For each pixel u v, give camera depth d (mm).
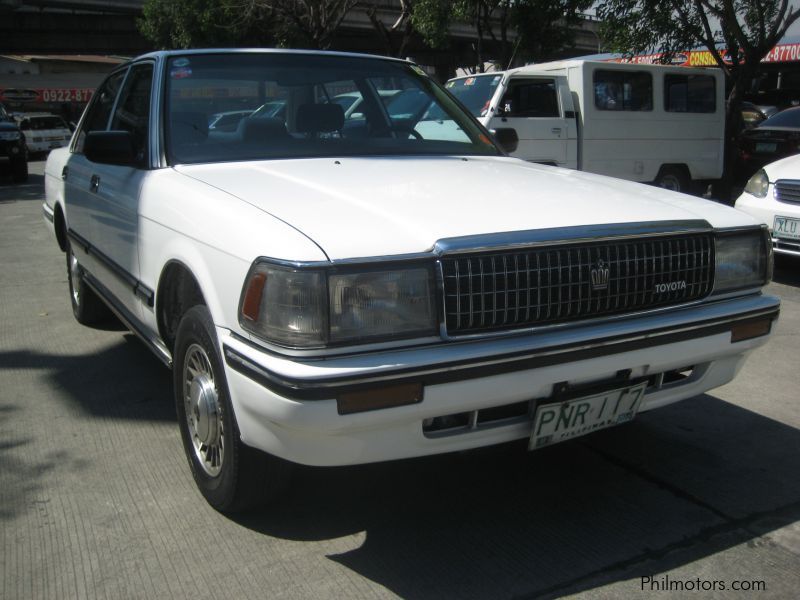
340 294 2107
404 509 2840
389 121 3771
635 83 10633
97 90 4812
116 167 3701
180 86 3441
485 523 2748
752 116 18344
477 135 4031
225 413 2527
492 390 2260
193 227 2643
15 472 3105
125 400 3896
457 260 2223
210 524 2717
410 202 2527
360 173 2982
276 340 2143
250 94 3510
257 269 2207
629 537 2656
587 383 2484
